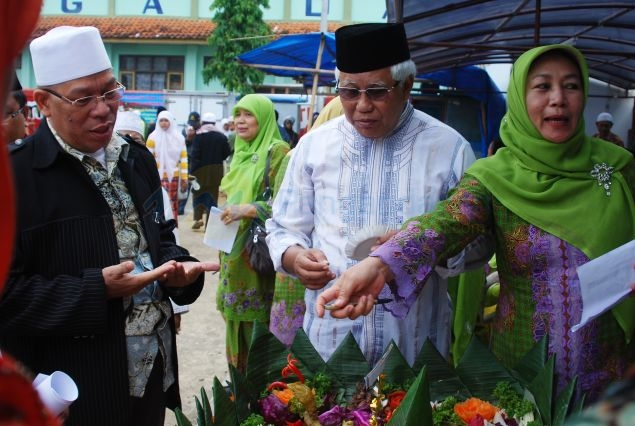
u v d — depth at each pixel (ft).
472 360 6.02
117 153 7.16
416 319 7.01
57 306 6.16
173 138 29.55
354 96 6.84
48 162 6.47
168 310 7.41
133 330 6.95
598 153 6.60
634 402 1.82
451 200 6.35
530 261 6.34
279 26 68.28
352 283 5.59
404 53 6.87
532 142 6.40
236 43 55.62
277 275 10.82
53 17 69.62
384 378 5.91
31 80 58.03
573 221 6.22
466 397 5.89
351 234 7.11
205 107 56.18
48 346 6.51
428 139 7.14
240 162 13.56
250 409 5.67
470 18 17.19
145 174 7.55
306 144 7.63
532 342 6.38
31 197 6.36
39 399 2.20
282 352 6.09
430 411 4.67
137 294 7.05
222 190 13.75
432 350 6.07
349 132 7.38
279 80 65.51
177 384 7.71
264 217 11.66
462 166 7.13
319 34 25.32
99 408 6.59
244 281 12.52
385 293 6.83
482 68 32.53
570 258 6.23
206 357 15.30
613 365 6.36
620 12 16.93
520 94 6.50
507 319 6.65
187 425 5.18
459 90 32.71
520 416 5.49
